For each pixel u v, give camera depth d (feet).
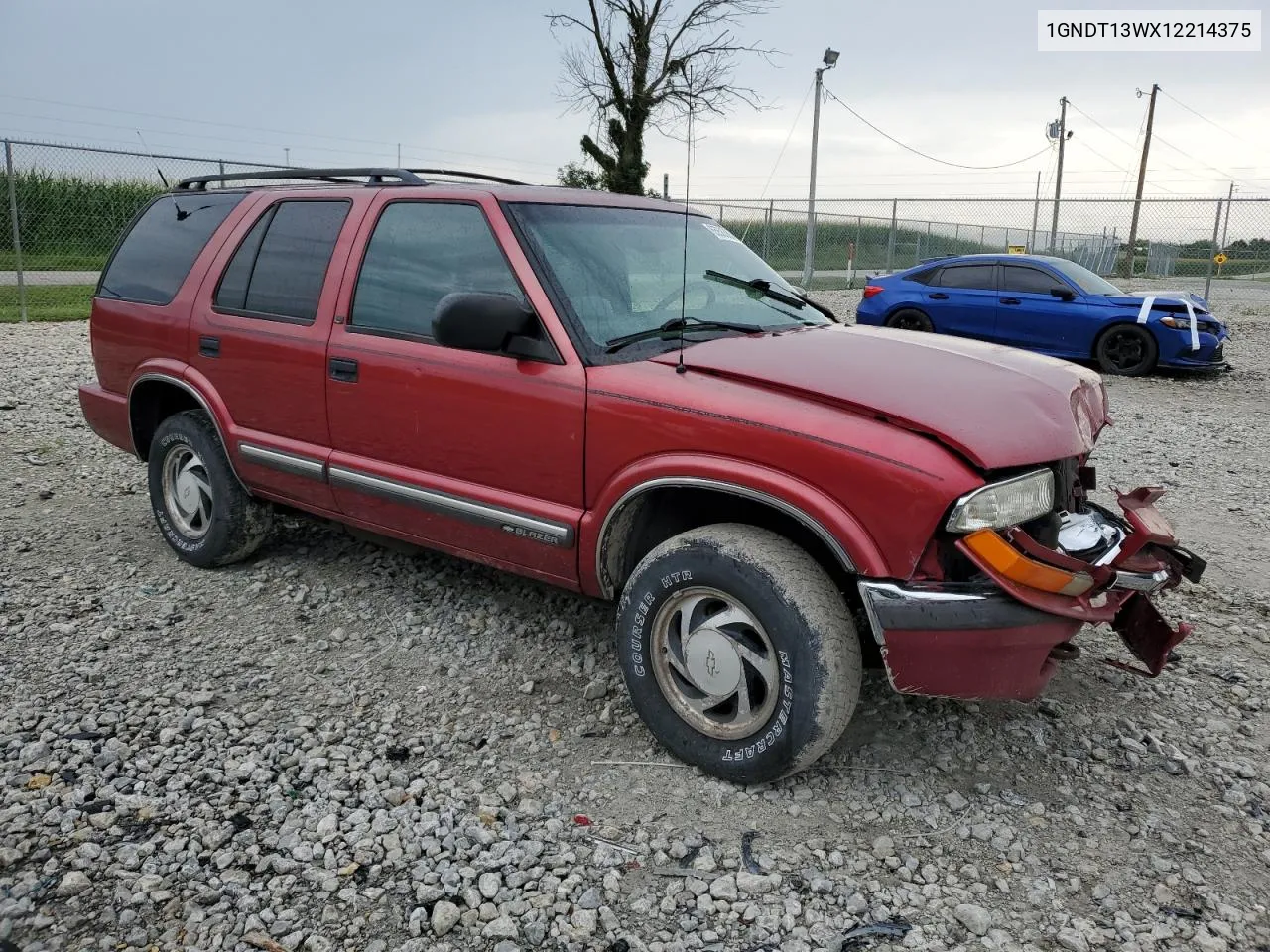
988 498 8.87
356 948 7.97
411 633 13.79
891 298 45.50
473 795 10.03
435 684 12.39
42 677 12.25
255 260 14.65
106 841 9.14
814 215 77.15
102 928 8.09
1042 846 9.39
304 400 13.67
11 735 10.86
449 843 9.21
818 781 10.31
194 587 15.34
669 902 8.50
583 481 10.92
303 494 14.23
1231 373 42.16
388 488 12.80
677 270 12.83
